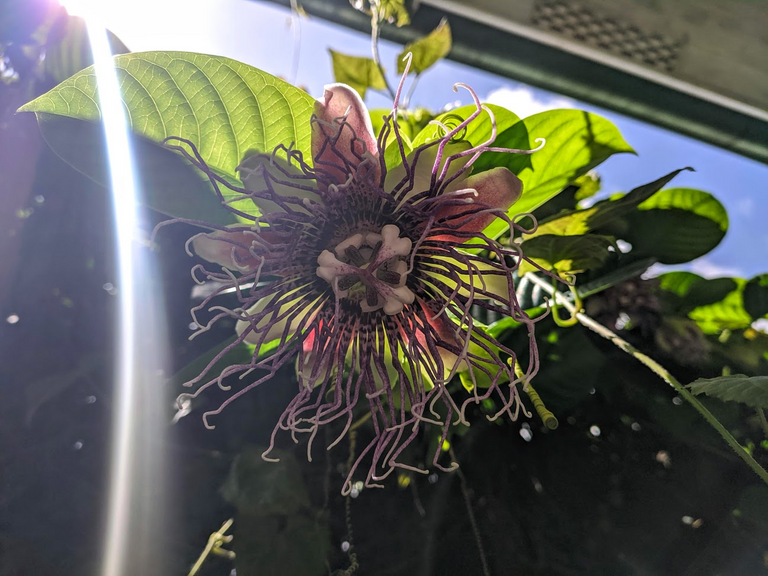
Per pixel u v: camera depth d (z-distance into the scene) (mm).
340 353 166
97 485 208
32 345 218
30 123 218
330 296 167
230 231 149
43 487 206
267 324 159
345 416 215
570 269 225
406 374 173
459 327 164
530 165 189
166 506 207
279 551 196
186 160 161
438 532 212
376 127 236
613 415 234
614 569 210
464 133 166
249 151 156
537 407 184
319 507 206
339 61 260
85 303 224
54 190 222
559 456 227
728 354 252
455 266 160
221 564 200
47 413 214
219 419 214
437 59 250
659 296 253
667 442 229
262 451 209
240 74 151
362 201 155
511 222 150
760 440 223
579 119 180
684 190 253
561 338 228
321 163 145
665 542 213
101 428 215
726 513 212
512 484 222
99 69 145
